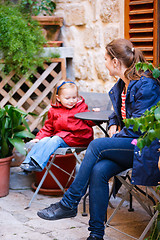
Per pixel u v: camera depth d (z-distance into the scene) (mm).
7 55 4387
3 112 3803
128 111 2717
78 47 4578
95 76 4414
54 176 3598
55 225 3160
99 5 4203
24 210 3494
